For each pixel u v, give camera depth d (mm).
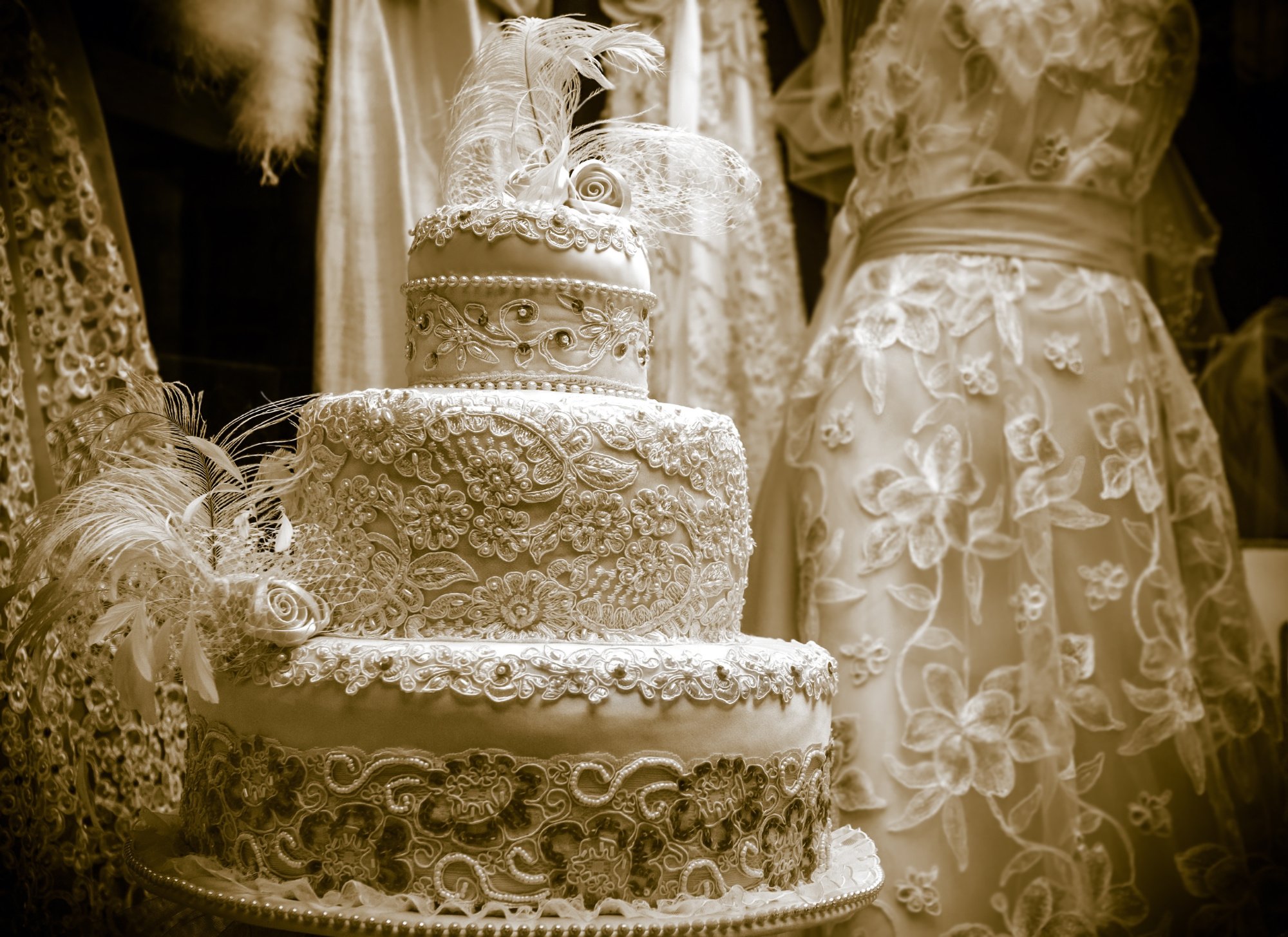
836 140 3451
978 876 2531
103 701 2564
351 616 1841
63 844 2441
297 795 1695
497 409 1793
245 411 3014
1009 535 2732
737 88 3418
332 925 1567
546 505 1793
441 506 1792
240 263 3041
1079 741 2662
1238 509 3543
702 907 1641
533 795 1646
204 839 1835
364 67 3102
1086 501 2754
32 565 1938
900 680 2623
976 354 2812
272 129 3035
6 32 2666
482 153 2242
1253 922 2688
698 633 1922
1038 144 2885
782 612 2893
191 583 1847
